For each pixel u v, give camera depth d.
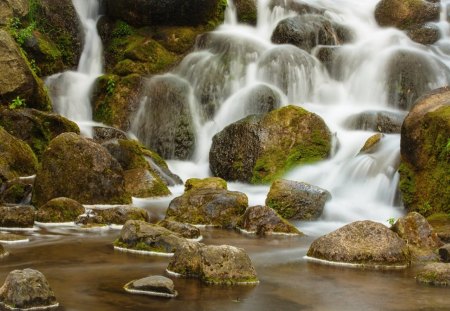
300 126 16.34
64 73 20.27
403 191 13.09
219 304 6.89
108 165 13.08
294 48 20.50
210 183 13.82
